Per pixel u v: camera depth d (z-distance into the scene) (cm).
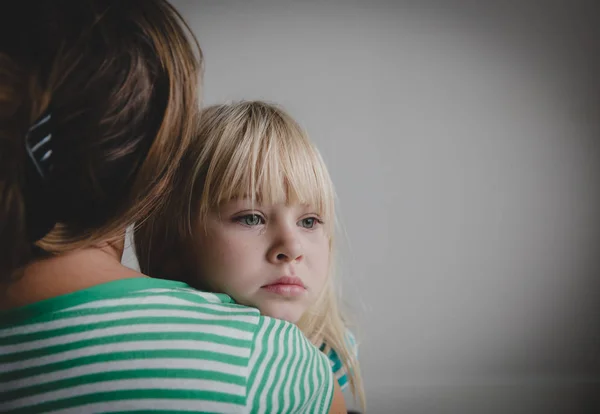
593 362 209
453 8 209
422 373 205
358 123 207
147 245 64
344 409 50
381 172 207
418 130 208
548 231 211
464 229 209
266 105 69
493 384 198
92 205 35
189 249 63
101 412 33
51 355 35
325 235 67
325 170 68
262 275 60
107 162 34
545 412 166
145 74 35
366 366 203
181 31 39
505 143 210
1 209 32
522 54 211
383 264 206
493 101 210
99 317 36
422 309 207
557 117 211
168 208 62
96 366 34
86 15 34
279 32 206
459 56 209
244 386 36
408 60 208
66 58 33
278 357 39
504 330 209
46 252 36
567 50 211
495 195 210
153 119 36
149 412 34
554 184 211
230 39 204
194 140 63
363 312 202
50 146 33
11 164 32
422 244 208
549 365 209
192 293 40
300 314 62
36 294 37
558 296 210
